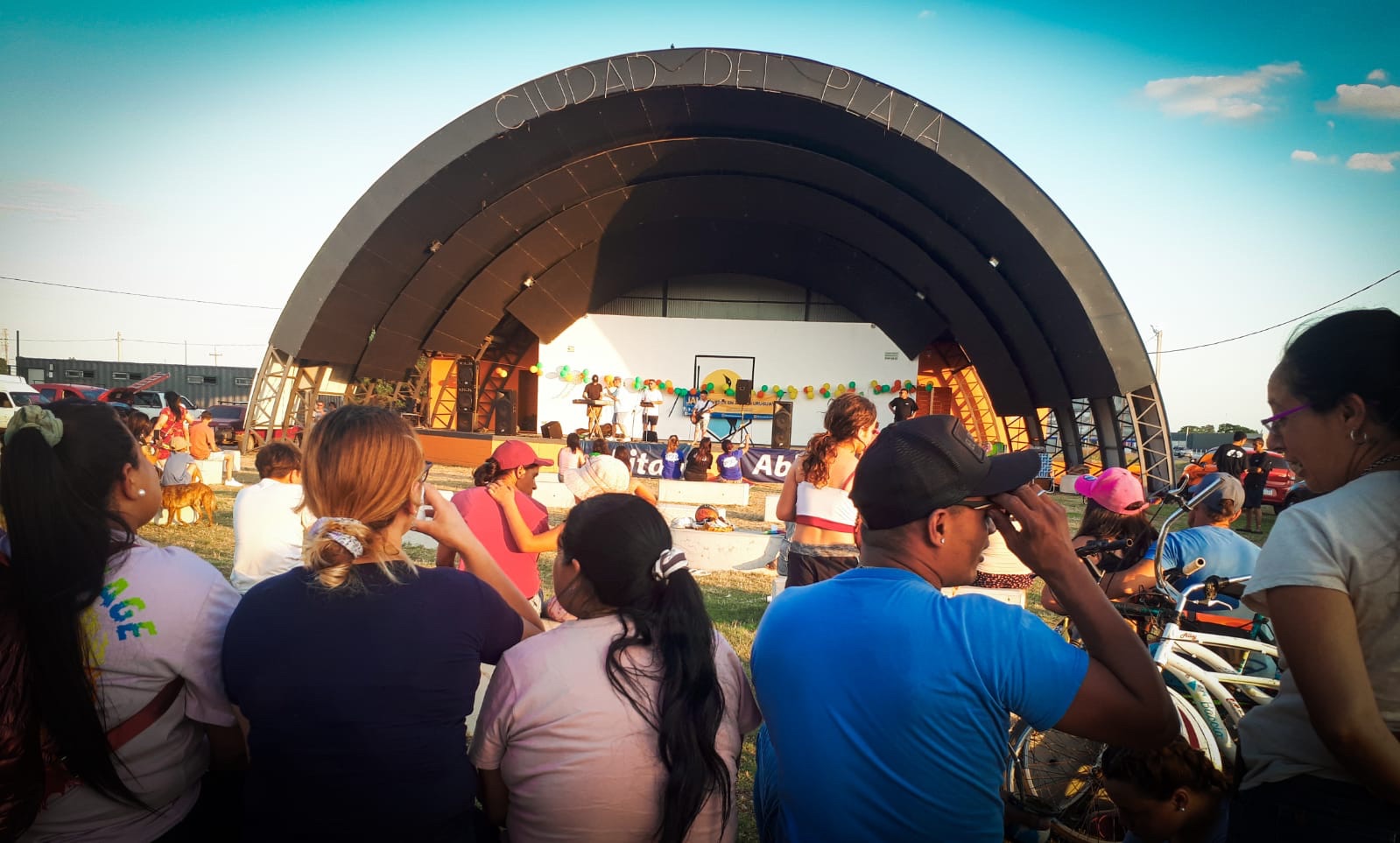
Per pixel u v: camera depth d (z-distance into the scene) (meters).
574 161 19.08
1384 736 1.24
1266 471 11.98
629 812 1.49
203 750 1.65
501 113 16.64
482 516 3.13
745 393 23.89
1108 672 1.28
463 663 1.52
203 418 13.54
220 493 12.18
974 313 20.59
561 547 1.64
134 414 5.72
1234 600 2.92
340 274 17.84
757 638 1.56
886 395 24.11
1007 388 21.50
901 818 1.33
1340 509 1.31
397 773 1.43
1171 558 3.05
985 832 1.35
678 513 10.95
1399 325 1.36
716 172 20.78
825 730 1.38
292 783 1.42
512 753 1.54
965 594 1.39
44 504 1.38
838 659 1.38
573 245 22.00
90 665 1.42
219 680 1.54
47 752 1.41
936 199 18.08
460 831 1.53
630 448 18.03
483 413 26.73
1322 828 1.35
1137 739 1.28
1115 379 16.88
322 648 1.41
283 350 18.55
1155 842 2.18
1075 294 16.73
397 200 17.22
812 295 25.23
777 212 21.53
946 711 1.29
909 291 22.14
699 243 23.09
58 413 1.46
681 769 1.46
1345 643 1.26
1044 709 1.28
